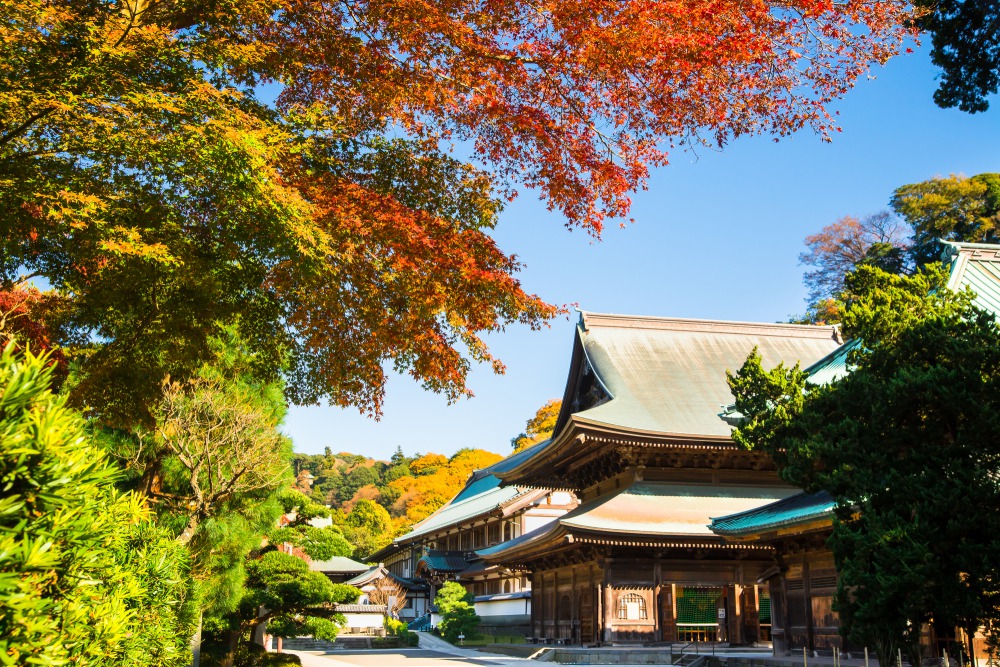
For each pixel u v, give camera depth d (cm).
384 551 8669
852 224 7200
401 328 1129
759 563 3428
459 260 1038
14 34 773
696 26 991
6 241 930
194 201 1019
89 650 517
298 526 2697
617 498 3441
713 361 4475
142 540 764
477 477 8438
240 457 1900
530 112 1073
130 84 841
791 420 1595
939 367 1250
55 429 445
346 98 1146
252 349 1273
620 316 4588
